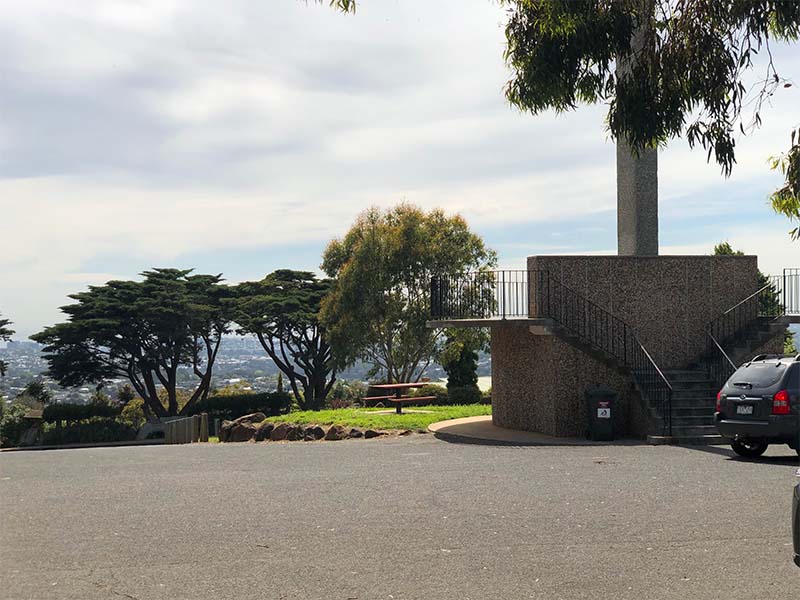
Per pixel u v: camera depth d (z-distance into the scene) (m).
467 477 13.58
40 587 7.41
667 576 7.56
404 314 45.31
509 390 24.38
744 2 14.37
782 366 16.27
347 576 7.66
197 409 51.06
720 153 15.17
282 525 9.88
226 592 7.20
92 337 51.94
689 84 15.31
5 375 56.03
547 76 15.77
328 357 57.12
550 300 22.80
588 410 21.11
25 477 15.00
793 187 15.04
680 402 21.56
